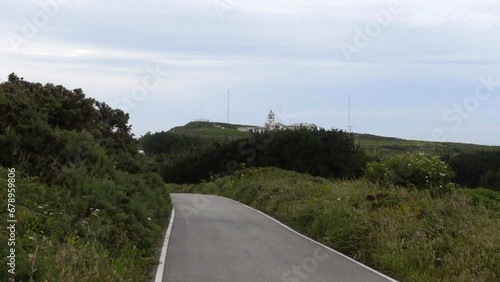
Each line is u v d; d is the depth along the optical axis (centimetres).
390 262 1126
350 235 1394
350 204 1681
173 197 3547
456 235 1218
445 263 1072
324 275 1048
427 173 2044
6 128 1291
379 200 1652
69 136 1421
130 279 883
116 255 1006
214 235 1598
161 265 1102
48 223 939
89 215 1124
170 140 8106
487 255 1049
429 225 1308
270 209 2383
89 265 816
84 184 1248
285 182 2909
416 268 1080
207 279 973
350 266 1163
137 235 1202
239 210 2550
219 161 5438
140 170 2297
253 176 3903
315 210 1798
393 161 2142
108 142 2247
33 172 1214
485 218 1298
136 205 1368
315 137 4181
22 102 1410
